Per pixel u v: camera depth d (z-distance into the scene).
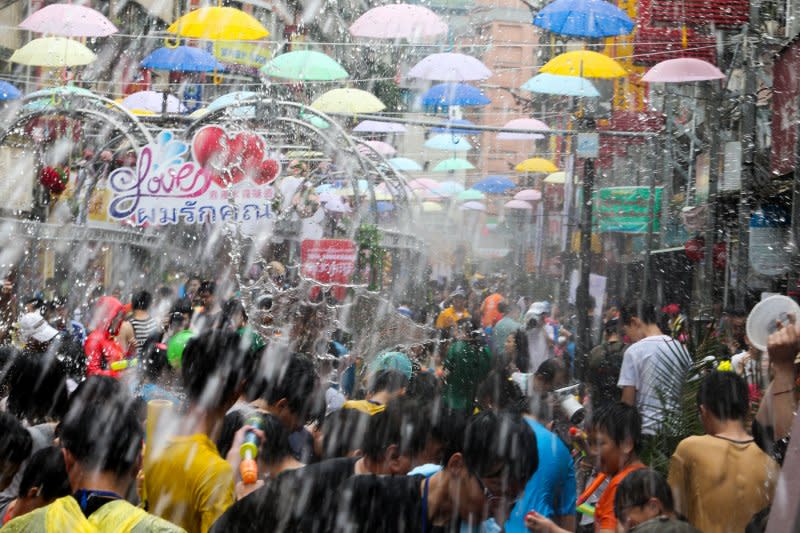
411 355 11.47
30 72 29.50
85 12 21.75
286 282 13.00
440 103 31.33
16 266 20.48
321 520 5.12
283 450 6.04
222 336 5.73
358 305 11.12
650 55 25.64
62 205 22.95
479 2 68.44
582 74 25.42
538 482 6.89
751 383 9.13
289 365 6.83
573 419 9.98
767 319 6.63
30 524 4.75
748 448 6.62
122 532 4.72
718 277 22.55
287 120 19.94
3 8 28.39
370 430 5.73
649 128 32.97
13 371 7.58
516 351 14.02
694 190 28.27
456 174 60.19
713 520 6.58
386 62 45.62
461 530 4.95
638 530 4.64
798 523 4.17
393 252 23.58
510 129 28.67
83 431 5.02
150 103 27.84
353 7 50.22
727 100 23.66
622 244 37.50
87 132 24.38
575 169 40.22
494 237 57.78
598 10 24.91
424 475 5.08
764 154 18.78
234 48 41.56
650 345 10.34
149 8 38.44
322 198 27.95
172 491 5.44
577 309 25.33
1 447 6.11
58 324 15.34
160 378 10.05
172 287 22.50
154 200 16.61
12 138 23.02
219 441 6.55
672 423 9.06
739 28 23.58
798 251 13.84
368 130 33.28
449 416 5.98
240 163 16.55
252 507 5.17
